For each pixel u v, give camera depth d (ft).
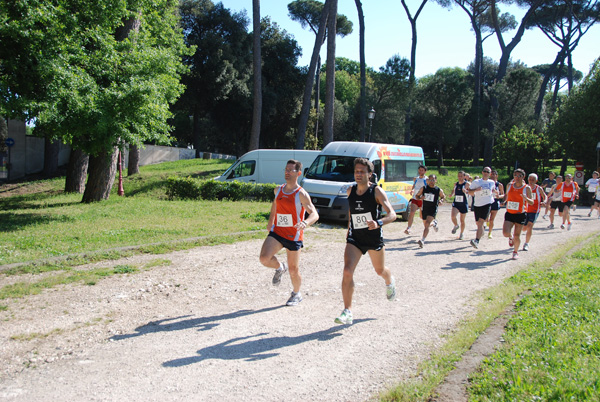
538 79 154.81
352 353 14.69
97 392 12.14
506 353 13.33
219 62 130.21
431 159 201.57
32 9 38.14
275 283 19.93
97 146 44.86
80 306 19.29
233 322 17.66
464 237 41.86
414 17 128.67
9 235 32.89
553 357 12.72
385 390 12.05
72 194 73.00
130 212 46.83
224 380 12.82
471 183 37.35
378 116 116.98
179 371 13.39
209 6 137.80
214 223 40.60
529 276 24.30
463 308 19.49
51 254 27.14
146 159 129.08
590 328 15.01
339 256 30.60
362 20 112.68
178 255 29.17
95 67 44.73
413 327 17.08
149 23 59.98
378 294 21.79
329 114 91.25
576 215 67.56
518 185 31.40
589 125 104.99
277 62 151.23
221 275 24.77
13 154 115.34
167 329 16.92
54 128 41.78
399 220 54.19
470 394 11.35
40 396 11.93
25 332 16.39
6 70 39.34
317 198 45.19
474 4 150.20
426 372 12.90
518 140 115.44
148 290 21.80
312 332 16.60
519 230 31.55
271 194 60.39
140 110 46.09
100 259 26.94
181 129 178.70
